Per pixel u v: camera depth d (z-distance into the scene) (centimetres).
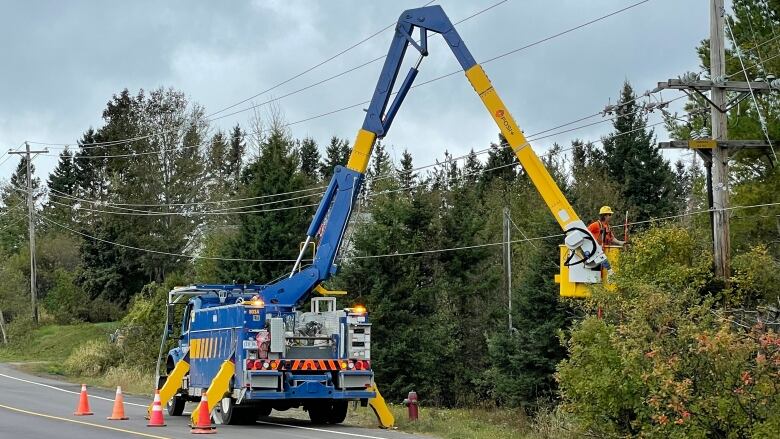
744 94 2236
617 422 1530
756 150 2717
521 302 3083
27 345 6138
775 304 2003
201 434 1820
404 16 2041
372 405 2072
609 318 1622
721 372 1286
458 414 2794
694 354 1311
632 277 1911
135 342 4234
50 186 10769
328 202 2162
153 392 3309
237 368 2030
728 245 2091
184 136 6850
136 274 6669
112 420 2164
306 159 9831
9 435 1805
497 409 3225
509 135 1881
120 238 6575
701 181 3228
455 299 4047
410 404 2214
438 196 4722
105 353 4362
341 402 2167
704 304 1438
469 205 4238
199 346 2270
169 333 2420
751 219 2661
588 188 5019
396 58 2061
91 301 6731
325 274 2133
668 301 1403
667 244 2050
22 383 3694
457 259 3994
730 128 2684
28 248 8594
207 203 6109
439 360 3688
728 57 2809
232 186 7162
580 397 1545
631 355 1365
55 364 5006
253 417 2145
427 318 3759
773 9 2861
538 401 2833
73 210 9575
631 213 5166
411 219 3928
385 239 3734
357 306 2117
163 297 4294
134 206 6619
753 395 1255
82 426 1997
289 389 2009
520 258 4281
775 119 2652
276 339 2017
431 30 2003
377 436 1841
